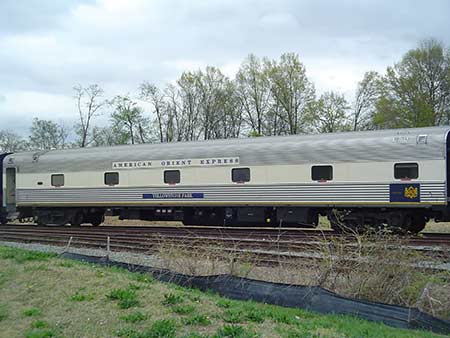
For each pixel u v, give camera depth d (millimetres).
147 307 6852
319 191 15484
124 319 6328
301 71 40469
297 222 16328
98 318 6402
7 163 21656
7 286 7918
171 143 18297
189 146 17703
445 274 8523
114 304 6949
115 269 9742
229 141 17172
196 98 43031
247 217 16984
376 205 14727
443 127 14336
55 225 21312
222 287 8617
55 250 14227
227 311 6824
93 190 19469
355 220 15523
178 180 17812
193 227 19359
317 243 10562
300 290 7957
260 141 16578
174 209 18609
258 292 8242
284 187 15992
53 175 20469
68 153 20344
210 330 6055
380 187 14695
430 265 8688
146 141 42031
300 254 10852
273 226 17859
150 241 15195
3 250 10992
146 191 18328
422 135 14258
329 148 15383
